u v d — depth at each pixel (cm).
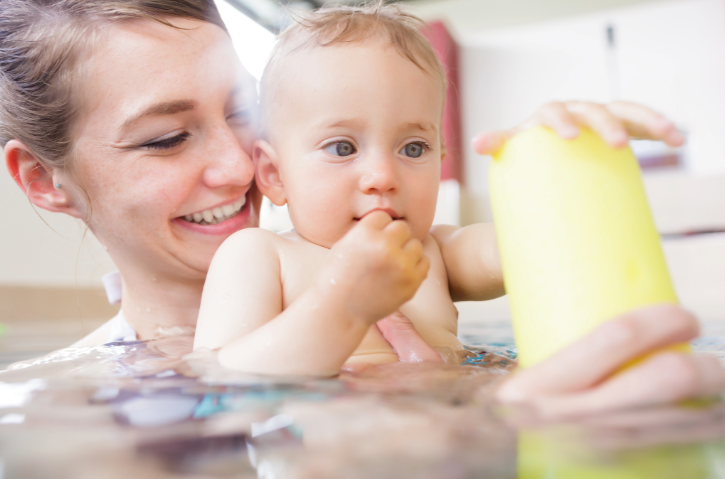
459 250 110
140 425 44
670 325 47
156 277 114
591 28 504
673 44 480
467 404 46
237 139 113
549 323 55
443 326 98
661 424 40
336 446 37
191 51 106
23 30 110
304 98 98
